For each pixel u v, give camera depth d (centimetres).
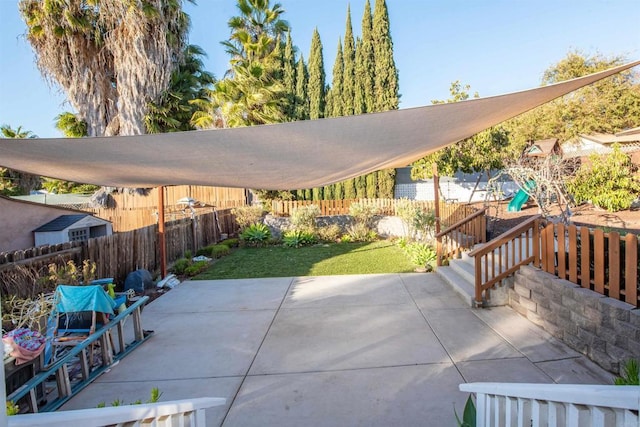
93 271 644
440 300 677
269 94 1548
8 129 1997
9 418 128
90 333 427
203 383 411
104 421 150
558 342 477
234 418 342
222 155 335
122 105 1513
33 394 339
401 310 630
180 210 1518
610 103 1575
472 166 1462
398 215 1501
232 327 582
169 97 1612
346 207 1673
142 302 536
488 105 282
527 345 471
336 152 362
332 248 1337
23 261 562
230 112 1524
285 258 1170
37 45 1420
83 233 1021
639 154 1081
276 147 319
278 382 406
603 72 268
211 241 1446
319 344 504
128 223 1410
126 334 563
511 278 621
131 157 336
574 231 477
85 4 1424
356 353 470
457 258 901
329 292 760
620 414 123
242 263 1109
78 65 1484
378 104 2061
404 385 388
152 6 1437
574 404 143
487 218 955
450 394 368
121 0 1387
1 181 1781
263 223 1559
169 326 596
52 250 627
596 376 388
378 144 354
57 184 2481
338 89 2222
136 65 1477
